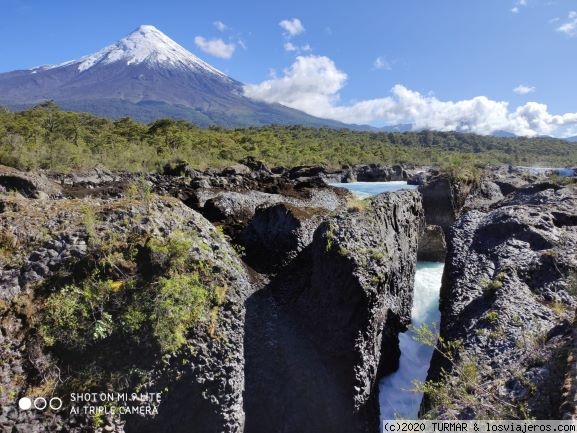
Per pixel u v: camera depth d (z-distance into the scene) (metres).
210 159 64.62
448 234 15.25
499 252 12.52
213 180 31.66
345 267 10.35
